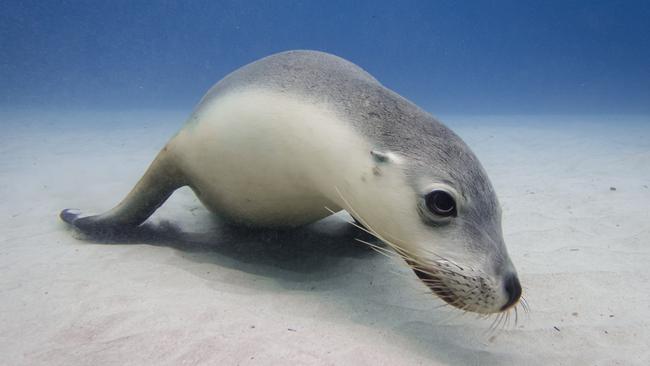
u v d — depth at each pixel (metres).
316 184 0.63
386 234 0.55
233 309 0.57
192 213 0.99
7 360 0.46
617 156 1.82
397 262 0.76
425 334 0.54
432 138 0.54
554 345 0.53
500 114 4.45
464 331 0.55
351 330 0.54
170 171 0.76
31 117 3.40
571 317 0.59
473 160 0.53
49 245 0.78
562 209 1.08
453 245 0.50
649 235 0.89
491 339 0.54
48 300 0.58
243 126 0.66
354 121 0.58
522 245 0.85
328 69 0.66
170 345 0.48
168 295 0.60
